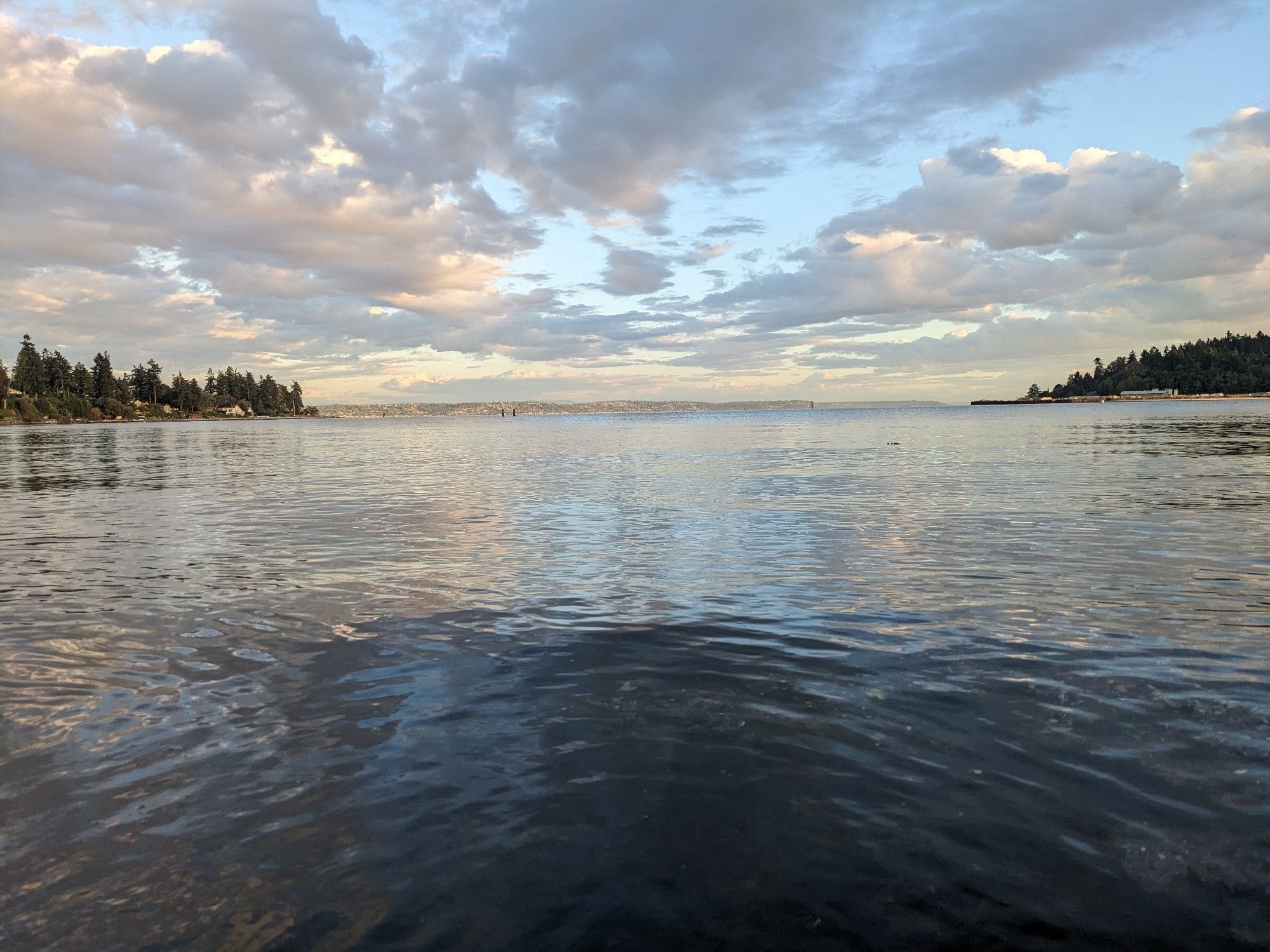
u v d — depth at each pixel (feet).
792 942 11.18
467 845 13.84
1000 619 28.55
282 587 35.53
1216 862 12.91
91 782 16.35
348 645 26.18
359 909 12.12
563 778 16.28
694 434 258.78
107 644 26.61
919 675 22.43
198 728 19.16
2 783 16.30
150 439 306.14
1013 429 237.45
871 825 14.24
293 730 18.98
